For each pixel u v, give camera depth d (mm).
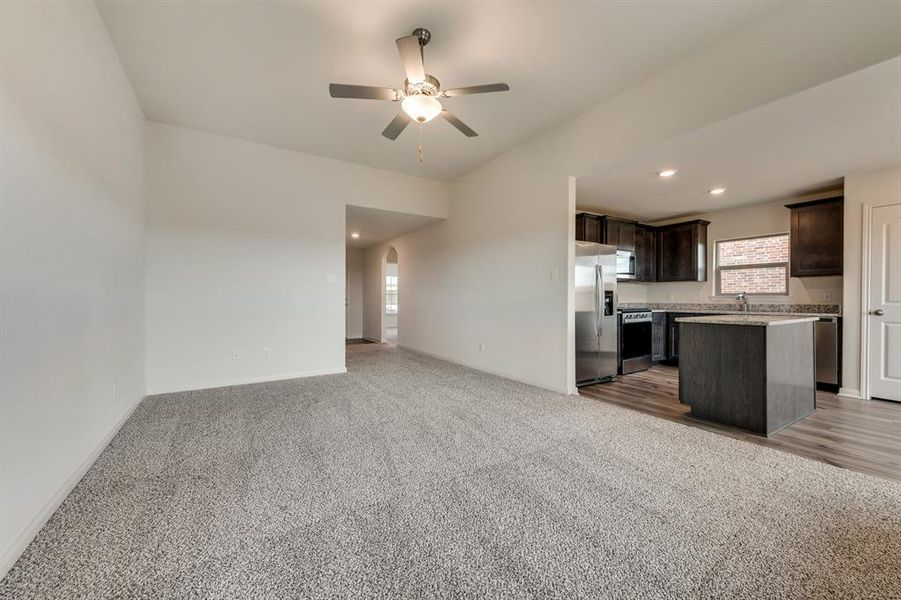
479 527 1567
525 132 3828
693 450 2352
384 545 1453
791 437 2613
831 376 3918
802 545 1466
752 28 2287
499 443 2449
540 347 3947
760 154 3449
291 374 4352
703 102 2533
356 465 2123
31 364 1501
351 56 2633
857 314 3748
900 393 3486
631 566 1347
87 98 2086
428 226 6090
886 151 3324
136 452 2273
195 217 3826
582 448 2375
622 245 5488
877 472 2076
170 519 1605
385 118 3545
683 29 2332
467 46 2500
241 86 3020
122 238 2779
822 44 2031
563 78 2857
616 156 3117
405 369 4898
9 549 1327
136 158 3221
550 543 1469
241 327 4070
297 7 2182
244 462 2150
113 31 2385
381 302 7895
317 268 4516
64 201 1805
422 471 2057
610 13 2195
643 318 5199
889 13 1846
